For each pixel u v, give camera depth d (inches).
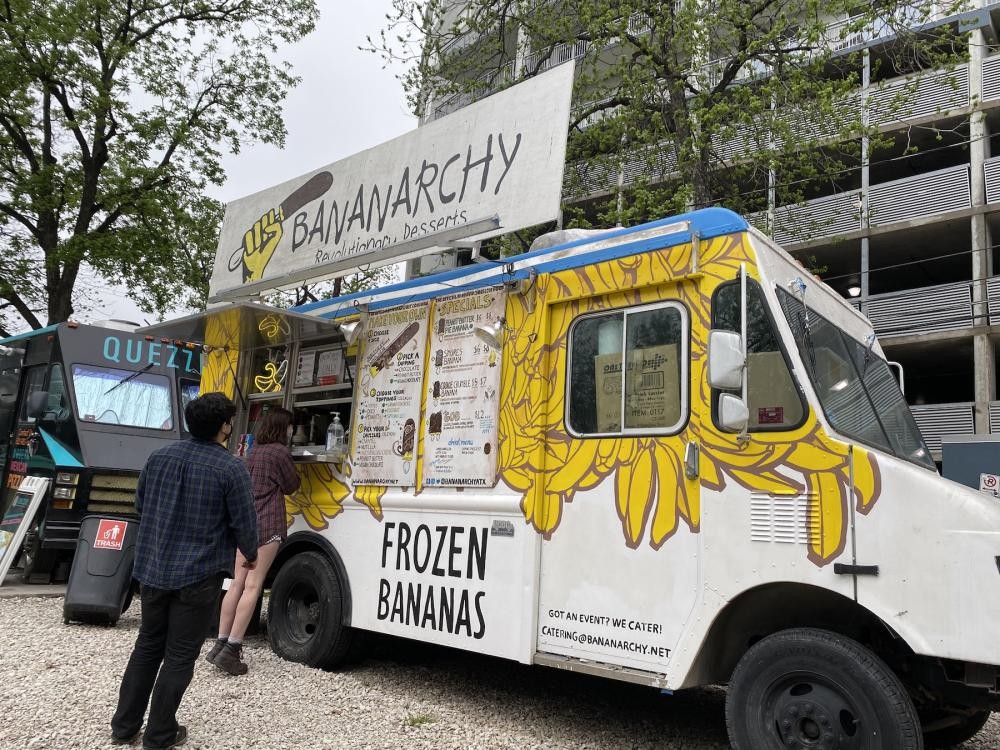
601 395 174.6
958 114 733.3
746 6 503.5
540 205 181.5
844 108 481.4
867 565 132.6
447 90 568.4
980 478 508.1
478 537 187.2
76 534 333.1
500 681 223.1
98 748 149.8
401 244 205.9
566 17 530.0
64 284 722.8
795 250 797.2
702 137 456.1
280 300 374.9
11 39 667.4
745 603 153.8
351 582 214.1
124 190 740.7
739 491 148.5
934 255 834.2
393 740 163.6
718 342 143.3
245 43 789.2
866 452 137.6
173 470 153.8
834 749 131.2
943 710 168.1
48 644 229.1
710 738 179.9
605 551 165.0
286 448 224.1
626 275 174.6
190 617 149.6
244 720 169.8
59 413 359.3
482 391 195.6
